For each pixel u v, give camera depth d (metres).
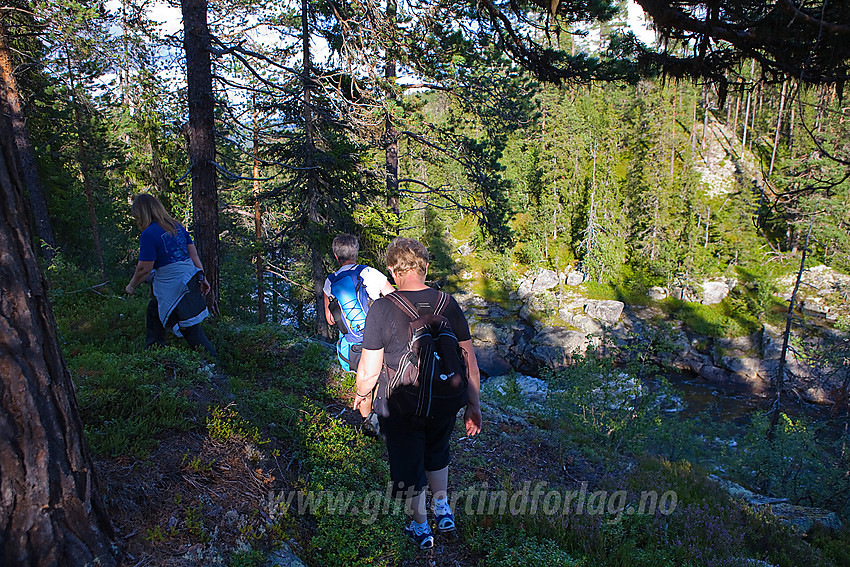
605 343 10.31
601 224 50.47
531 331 44.09
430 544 3.38
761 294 43.25
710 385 38.78
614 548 3.97
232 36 10.05
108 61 11.24
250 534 2.86
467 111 14.10
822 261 46.47
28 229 2.23
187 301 4.94
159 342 5.04
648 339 10.18
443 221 46.78
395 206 15.91
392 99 11.30
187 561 2.53
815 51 3.99
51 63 11.49
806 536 6.98
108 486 2.74
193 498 2.98
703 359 40.41
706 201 53.47
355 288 4.39
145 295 7.88
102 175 17.97
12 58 11.92
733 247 48.59
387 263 3.19
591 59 6.92
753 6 3.93
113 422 3.33
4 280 2.09
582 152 53.78
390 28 9.66
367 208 14.66
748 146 58.69
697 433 18.16
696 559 4.12
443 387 2.88
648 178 50.81
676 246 48.09
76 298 6.74
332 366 6.04
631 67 6.70
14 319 2.11
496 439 5.80
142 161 16.30
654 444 12.68
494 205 14.89
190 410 3.83
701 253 46.78
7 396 2.05
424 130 14.40
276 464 3.76
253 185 16.92
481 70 12.27
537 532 3.92
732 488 8.80
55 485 2.17
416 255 3.09
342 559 3.12
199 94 7.30
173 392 3.88
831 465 13.66
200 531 2.73
